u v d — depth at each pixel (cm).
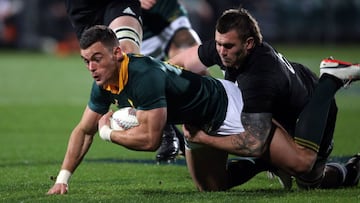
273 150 1748
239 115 1741
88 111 1730
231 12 1741
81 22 2280
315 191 1802
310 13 8500
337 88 1811
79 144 1747
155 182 1998
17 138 2884
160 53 2841
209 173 1828
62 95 4506
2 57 7306
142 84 1638
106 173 2141
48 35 7862
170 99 1688
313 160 1767
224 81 1772
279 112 1830
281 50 7656
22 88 4909
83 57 1639
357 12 8481
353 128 3158
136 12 2208
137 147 1677
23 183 1956
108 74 1644
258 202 1627
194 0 7412
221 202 1623
